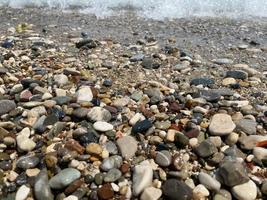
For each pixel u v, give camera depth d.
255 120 0.44
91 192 0.35
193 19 0.82
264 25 0.79
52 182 0.35
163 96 0.48
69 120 0.43
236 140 0.40
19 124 0.43
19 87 0.49
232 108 0.46
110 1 0.88
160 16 0.83
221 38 0.72
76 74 0.53
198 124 0.43
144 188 0.35
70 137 0.41
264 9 0.86
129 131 0.42
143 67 0.57
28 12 0.85
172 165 0.37
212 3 0.87
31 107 0.45
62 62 0.58
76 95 0.47
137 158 0.39
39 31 0.73
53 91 0.49
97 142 0.40
